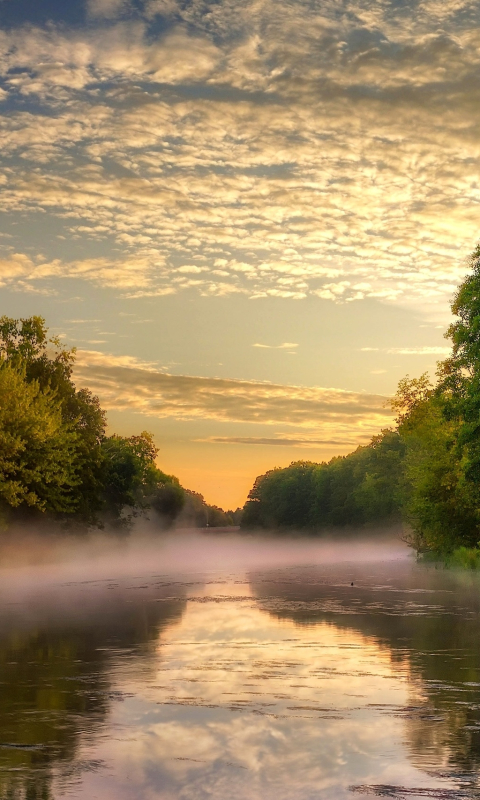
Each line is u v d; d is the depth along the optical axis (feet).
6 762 30.14
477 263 139.44
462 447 143.64
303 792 26.63
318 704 40.11
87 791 26.84
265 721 36.58
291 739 33.42
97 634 67.97
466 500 175.32
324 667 50.80
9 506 188.96
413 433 218.59
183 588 128.16
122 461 304.71
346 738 33.55
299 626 72.69
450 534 192.13
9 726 35.73
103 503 239.91
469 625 72.90
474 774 28.45
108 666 51.57
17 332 241.35
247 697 41.86
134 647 60.13
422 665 51.52
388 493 371.35
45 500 186.70
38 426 184.75
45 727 35.53
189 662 53.01
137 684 45.42
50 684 45.50
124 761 30.25
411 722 36.40
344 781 27.78
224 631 69.46
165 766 29.66
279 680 46.47
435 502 190.49
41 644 62.13
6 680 46.85
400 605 93.35
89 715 37.81
